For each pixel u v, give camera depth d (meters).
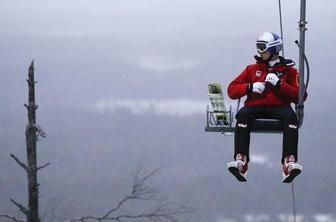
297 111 23.30
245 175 23.36
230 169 22.98
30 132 26.83
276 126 23.41
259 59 23.78
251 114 23.47
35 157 27.03
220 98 23.88
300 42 23.16
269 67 23.70
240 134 23.38
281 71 23.61
